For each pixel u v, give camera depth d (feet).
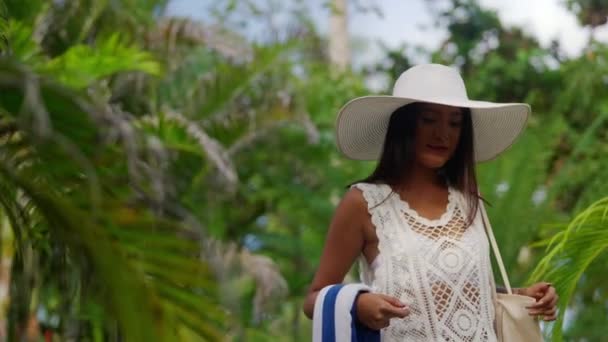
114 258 11.18
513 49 51.85
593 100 40.06
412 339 11.92
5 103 11.60
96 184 10.45
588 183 33.81
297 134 36.47
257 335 31.96
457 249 12.17
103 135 11.25
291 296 36.81
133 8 28.12
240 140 30.76
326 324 11.81
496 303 12.39
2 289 19.75
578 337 34.14
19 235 13.23
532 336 12.36
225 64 30.14
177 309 12.14
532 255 30.71
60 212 11.44
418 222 12.35
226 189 26.96
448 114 12.71
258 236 36.37
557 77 45.34
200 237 11.86
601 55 40.14
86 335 14.79
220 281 11.86
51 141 10.72
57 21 26.55
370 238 12.48
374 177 12.77
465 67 52.21
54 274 12.96
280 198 37.01
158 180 11.89
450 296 11.98
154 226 11.71
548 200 30.42
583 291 29.09
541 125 32.71
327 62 49.37
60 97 10.83
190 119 30.07
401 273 12.08
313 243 36.78
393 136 12.78
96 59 20.53
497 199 29.91
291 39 31.01
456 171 12.91
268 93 31.22
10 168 11.70
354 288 11.77
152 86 27.66
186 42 29.22
